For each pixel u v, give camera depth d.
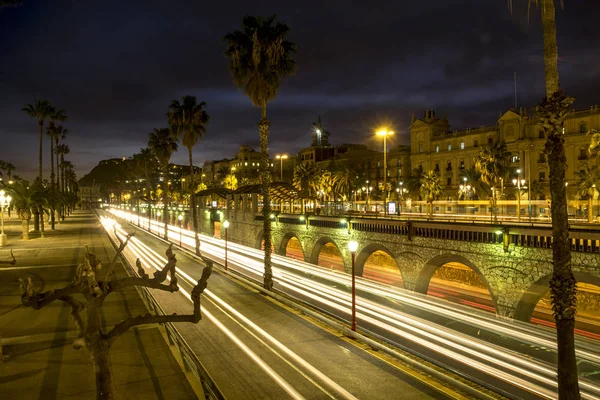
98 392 5.91
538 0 10.07
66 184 150.25
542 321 26.25
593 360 17.80
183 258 41.00
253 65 27.53
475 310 24.64
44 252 41.19
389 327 20.75
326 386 12.41
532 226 20.03
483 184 65.38
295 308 21.45
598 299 24.72
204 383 11.50
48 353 13.59
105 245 48.81
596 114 58.38
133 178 145.00
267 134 28.67
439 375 13.16
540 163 64.94
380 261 40.94
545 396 12.91
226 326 18.28
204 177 177.12
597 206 47.19
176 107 57.16
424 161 83.81
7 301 20.94
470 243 23.09
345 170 73.75
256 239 50.41
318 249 37.84
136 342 14.47
